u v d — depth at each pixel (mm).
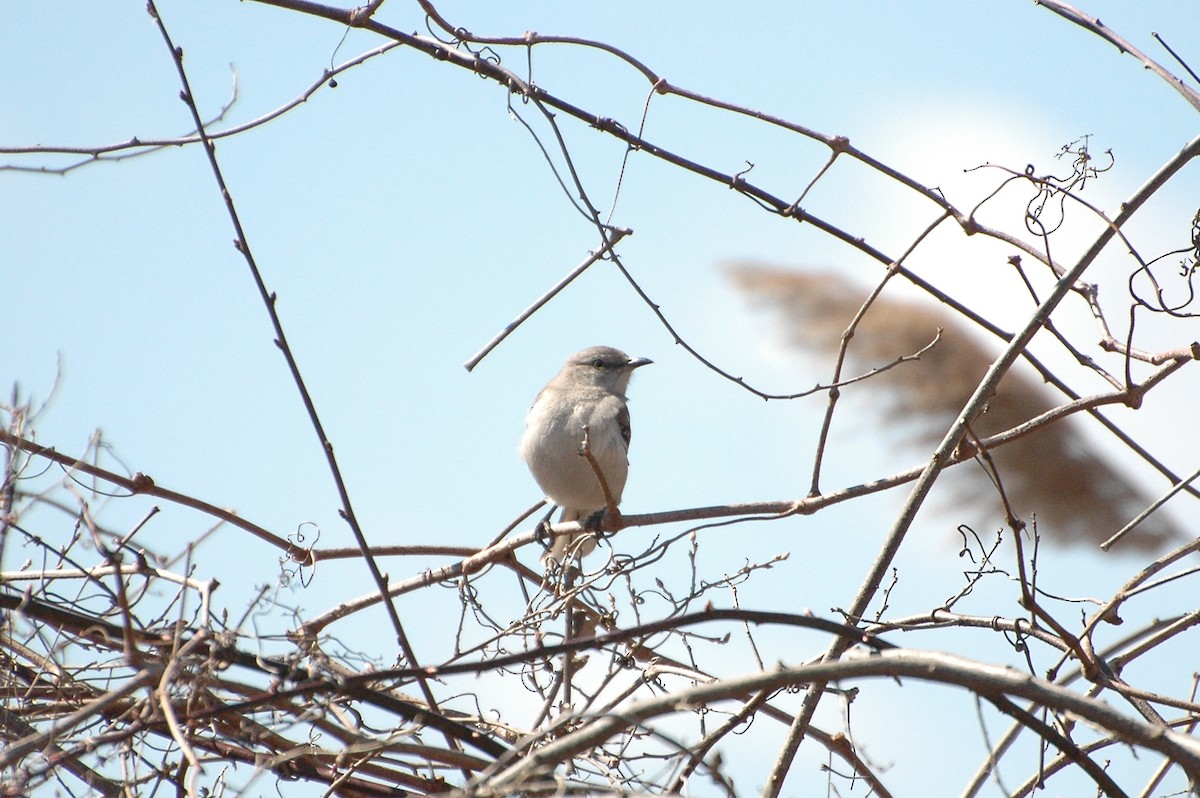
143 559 9086
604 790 7727
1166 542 12602
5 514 8938
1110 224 9875
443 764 9867
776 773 9312
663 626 8258
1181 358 10680
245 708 9211
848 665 7707
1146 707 9117
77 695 10164
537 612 10555
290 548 12320
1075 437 13078
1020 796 9633
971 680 7609
